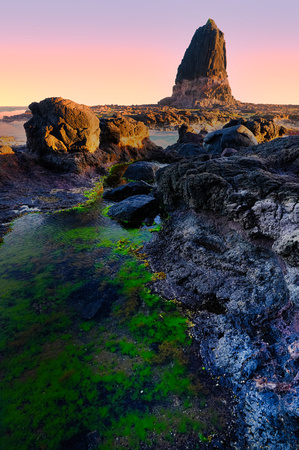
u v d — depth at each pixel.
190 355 5.86
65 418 4.64
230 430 4.48
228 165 8.77
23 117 64.38
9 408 4.79
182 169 9.65
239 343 5.86
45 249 10.03
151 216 12.84
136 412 4.75
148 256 9.55
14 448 4.23
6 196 14.30
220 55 101.75
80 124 18.84
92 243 10.50
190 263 8.44
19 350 5.96
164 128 53.22
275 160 9.83
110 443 4.30
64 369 5.53
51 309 7.16
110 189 16.92
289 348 5.28
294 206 6.20
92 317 6.90
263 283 6.82
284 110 85.56
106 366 5.60
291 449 4.07
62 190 15.92
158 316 6.96
